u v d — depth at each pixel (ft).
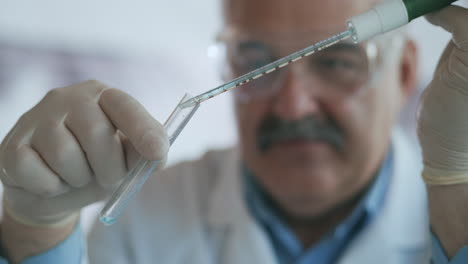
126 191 1.55
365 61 2.37
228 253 2.58
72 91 1.69
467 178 1.71
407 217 2.56
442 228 1.72
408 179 2.64
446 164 1.71
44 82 4.06
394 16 1.54
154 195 2.80
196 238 2.63
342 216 2.58
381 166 2.58
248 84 2.43
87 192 1.73
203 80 4.36
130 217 2.67
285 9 2.41
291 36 2.41
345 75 2.39
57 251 1.81
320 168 2.43
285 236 2.58
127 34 4.22
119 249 2.64
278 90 2.41
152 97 4.28
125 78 4.23
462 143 1.67
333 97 2.37
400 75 2.67
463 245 1.66
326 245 2.53
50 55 4.07
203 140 4.30
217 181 2.84
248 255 2.53
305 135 2.40
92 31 4.15
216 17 4.32
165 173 2.96
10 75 3.96
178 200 2.78
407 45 2.63
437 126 1.69
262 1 2.43
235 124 2.59
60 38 4.09
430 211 1.77
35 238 1.80
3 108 3.95
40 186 1.62
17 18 3.97
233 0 2.54
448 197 1.72
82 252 1.92
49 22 4.05
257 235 2.55
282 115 2.40
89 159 1.61
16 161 1.60
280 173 2.46
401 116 3.91
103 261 2.60
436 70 1.73
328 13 2.38
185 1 4.27
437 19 1.63
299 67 2.39
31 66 4.02
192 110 1.62
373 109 2.42
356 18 1.56
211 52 2.62
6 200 1.78
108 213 1.53
